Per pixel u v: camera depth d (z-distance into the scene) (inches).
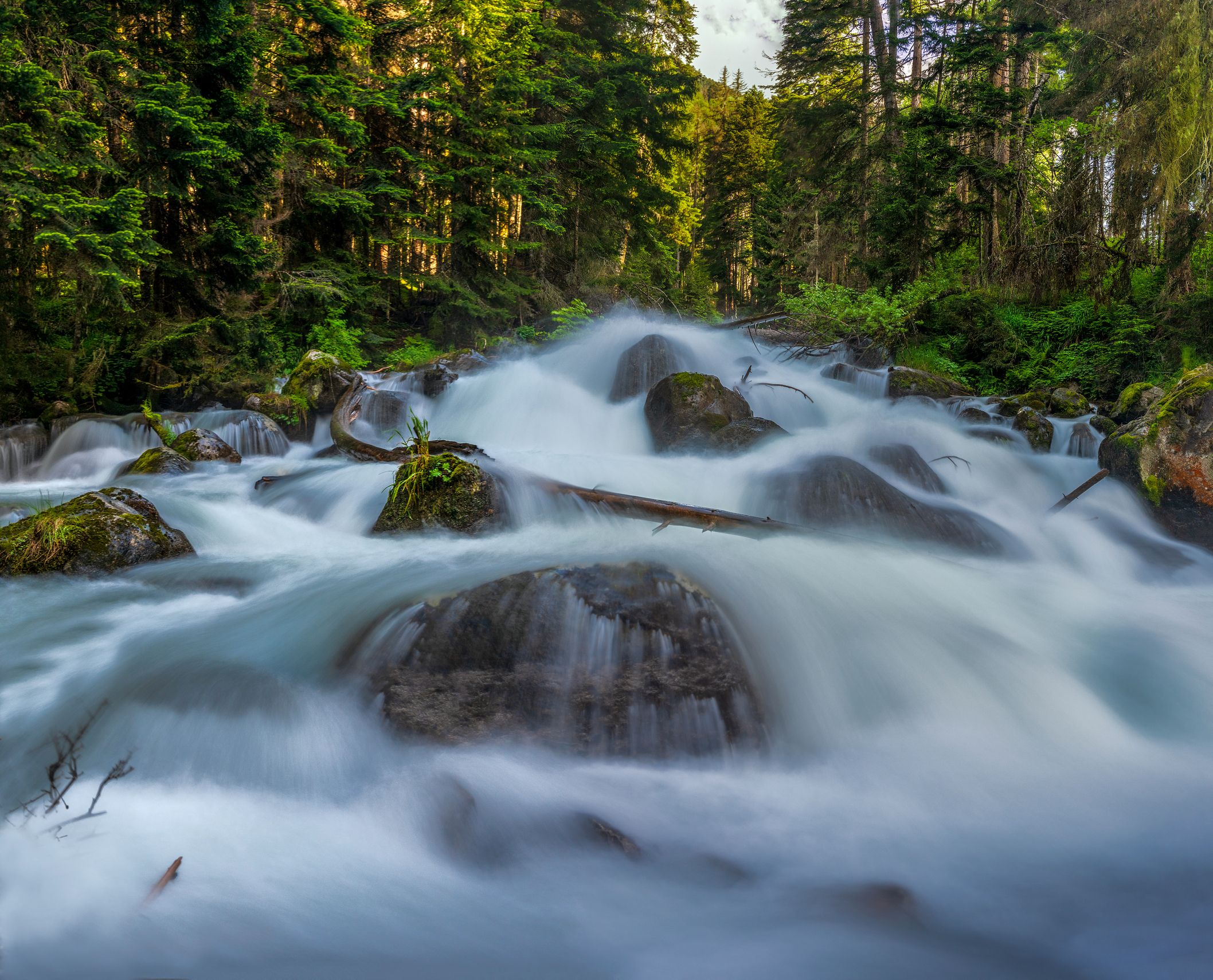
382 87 845.8
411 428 287.9
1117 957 99.7
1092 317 646.5
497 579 185.2
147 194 518.9
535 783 141.2
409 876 113.5
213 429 466.6
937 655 187.6
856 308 682.8
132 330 574.6
